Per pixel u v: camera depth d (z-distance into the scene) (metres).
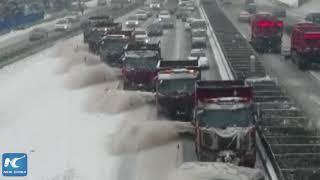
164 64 31.38
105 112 31.70
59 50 58.44
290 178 20.17
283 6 121.44
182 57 51.12
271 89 33.97
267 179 20.73
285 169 20.75
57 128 28.75
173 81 28.25
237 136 20.80
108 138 26.52
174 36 70.75
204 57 45.25
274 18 56.12
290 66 46.34
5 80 43.50
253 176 19.23
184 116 27.98
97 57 51.12
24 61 52.75
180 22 92.62
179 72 28.50
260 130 25.06
